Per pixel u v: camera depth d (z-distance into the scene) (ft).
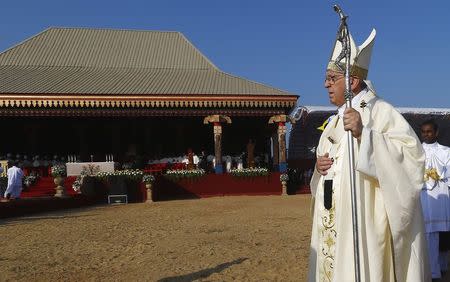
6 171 77.87
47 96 80.48
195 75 102.27
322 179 11.37
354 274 9.83
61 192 69.21
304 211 49.60
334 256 10.48
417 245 10.17
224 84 93.61
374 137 9.68
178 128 106.42
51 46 110.32
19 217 52.80
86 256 26.71
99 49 112.47
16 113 81.05
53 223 44.27
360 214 10.03
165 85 91.40
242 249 27.30
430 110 88.12
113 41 115.85
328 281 10.91
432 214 19.69
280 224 38.58
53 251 28.66
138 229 37.63
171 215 48.57
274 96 86.12
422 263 10.15
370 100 10.79
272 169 98.32
